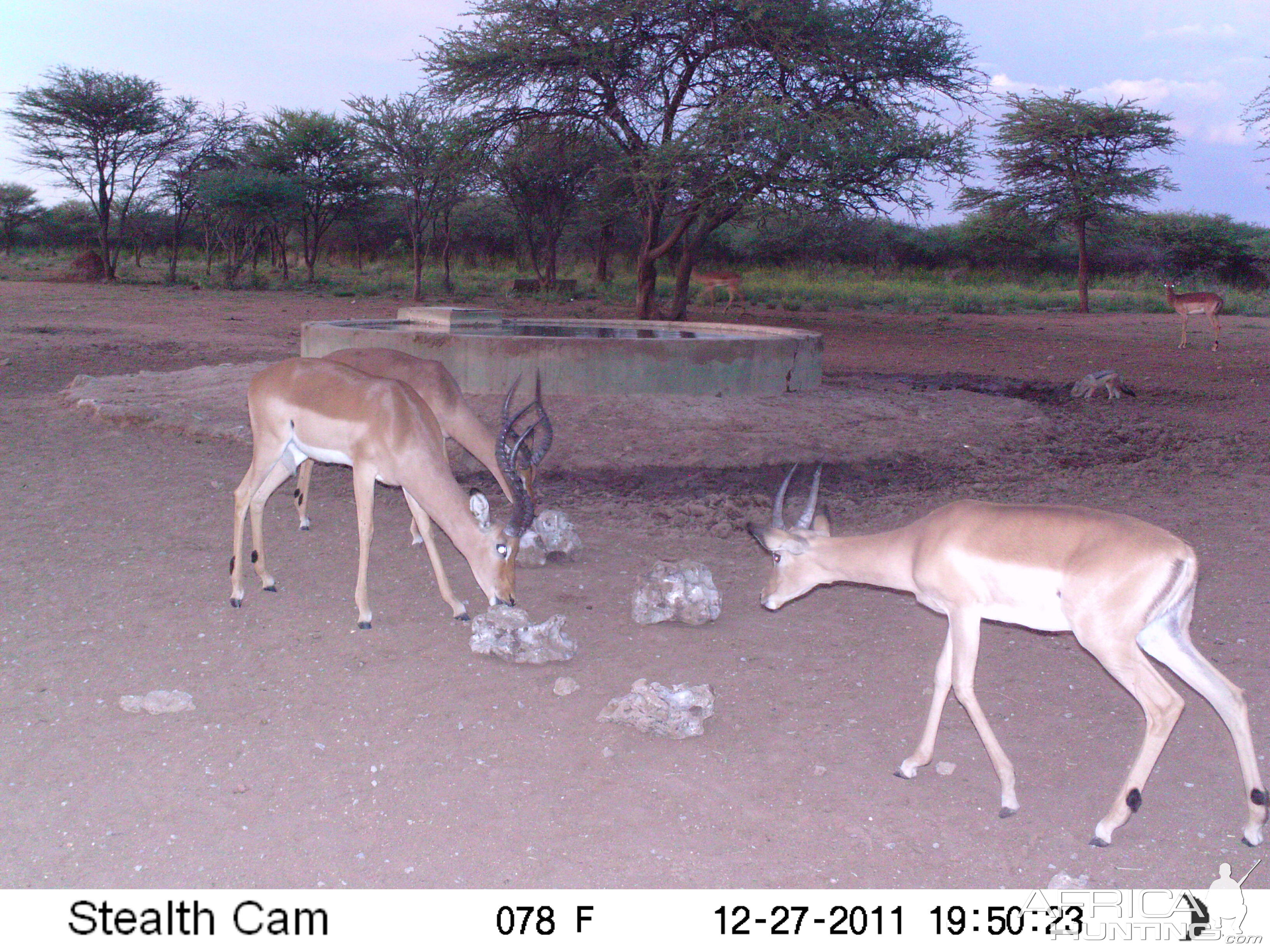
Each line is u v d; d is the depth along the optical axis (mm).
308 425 5996
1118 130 37375
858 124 22938
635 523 8305
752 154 22203
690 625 6094
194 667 5207
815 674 5414
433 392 7625
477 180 33344
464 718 4770
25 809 3883
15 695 4797
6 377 14703
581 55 23547
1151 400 16391
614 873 3631
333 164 40375
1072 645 5941
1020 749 4645
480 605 6348
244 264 44344
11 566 6586
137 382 13453
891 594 6770
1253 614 6309
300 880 3541
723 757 4492
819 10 23375
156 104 39719
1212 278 52531
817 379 14453
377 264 52031
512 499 5770
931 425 12633
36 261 51094
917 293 44312
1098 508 8922
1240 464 11242
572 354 12375
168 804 3955
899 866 3734
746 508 8867
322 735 4555
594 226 45125
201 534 7535
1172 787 4309
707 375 12883
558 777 4273
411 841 3783
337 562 7074
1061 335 28234
